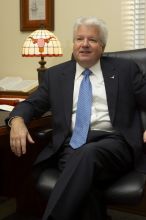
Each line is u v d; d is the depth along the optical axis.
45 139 2.00
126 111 1.93
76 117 1.93
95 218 1.60
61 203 1.56
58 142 1.91
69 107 1.94
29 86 2.72
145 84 1.97
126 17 2.77
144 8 2.75
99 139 1.88
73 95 1.96
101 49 1.98
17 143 1.78
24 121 1.88
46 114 2.13
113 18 2.77
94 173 1.63
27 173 2.63
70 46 2.92
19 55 3.12
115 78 1.96
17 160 2.74
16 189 2.85
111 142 1.80
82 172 1.60
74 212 1.56
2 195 2.96
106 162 1.71
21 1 3.04
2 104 2.37
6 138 1.92
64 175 1.62
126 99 1.94
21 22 3.06
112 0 2.76
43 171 1.83
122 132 1.89
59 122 1.94
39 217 2.56
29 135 1.84
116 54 2.15
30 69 3.09
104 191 1.68
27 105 1.98
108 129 1.93
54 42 2.66
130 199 1.64
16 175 2.81
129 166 1.85
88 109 1.93
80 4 2.86
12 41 3.14
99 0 2.80
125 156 1.82
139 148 1.87
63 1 2.91
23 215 2.60
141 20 2.77
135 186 1.66
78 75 1.99
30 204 2.60
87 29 1.93
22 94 2.66
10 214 2.66
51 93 1.99
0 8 3.16
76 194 1.56
